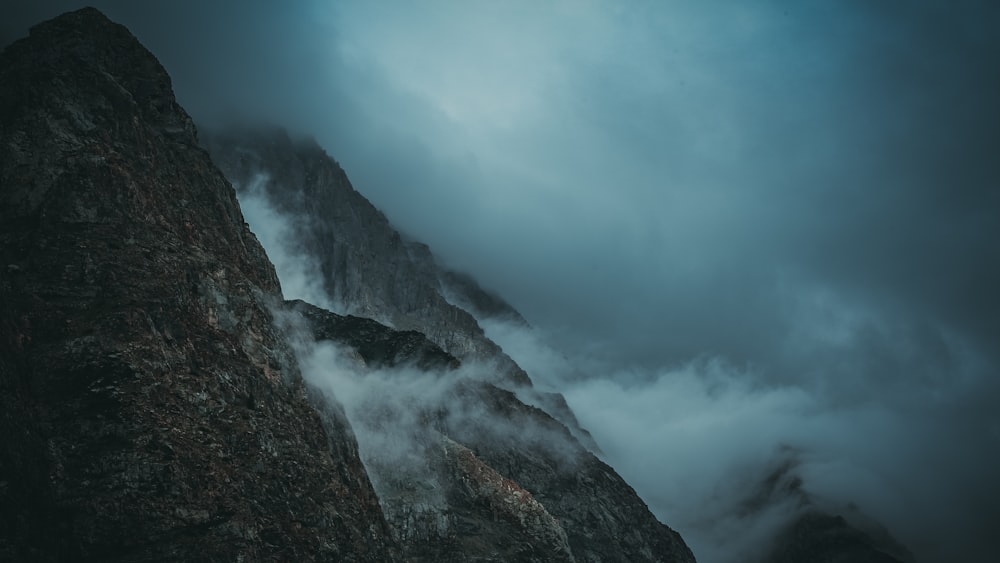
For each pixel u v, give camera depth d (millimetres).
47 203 94938
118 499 79938
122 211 98875
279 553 87938
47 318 87000
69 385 83688
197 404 90625
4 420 78062
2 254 90438
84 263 92250
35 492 77375
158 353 89562
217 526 84125
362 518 102125
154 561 79000
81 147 100312
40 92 102125
